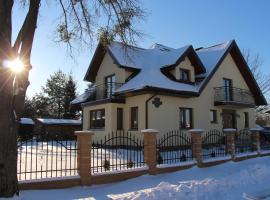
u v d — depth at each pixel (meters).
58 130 36.19
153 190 8.81
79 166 9.47
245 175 11.77
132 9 11.06
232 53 26.38
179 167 12.23
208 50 26.80
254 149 17.11
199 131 13.27
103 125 23.22
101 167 10.57
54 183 8.88
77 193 8.65
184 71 23.11
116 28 11.24
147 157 11.25
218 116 24.45
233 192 9.32
